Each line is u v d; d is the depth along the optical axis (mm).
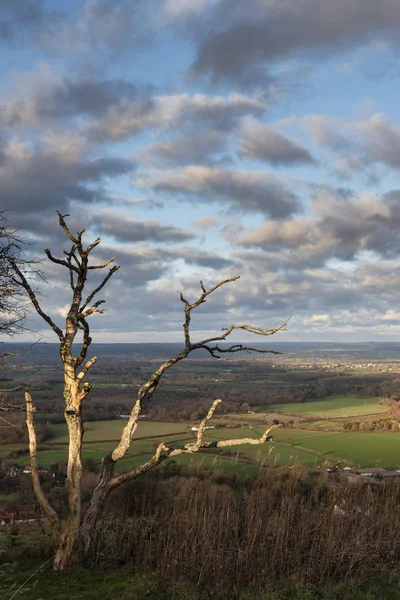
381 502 10945
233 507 10922
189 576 8992
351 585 8484
